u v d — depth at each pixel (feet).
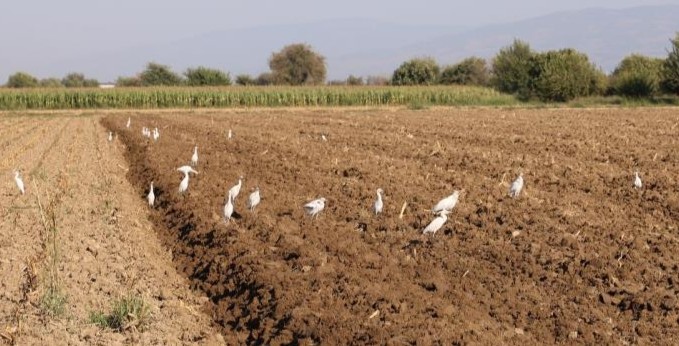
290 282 56.39
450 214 77.20
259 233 71.36
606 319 51.52
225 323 54.13
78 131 180.86
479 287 56.44
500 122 185.57
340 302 52.37
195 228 75.56
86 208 87.30
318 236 69.05
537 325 50.01
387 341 45.60
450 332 47.32
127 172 114.83
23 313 51.93
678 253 65.31
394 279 57.62
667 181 95.81
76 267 63.16
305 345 46.96
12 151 138.41
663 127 166.61
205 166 111.45
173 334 51.72
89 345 48.03
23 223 78.23
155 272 65.21
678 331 49.80
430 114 226.99
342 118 209.46
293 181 98.43
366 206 81.92
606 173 102.58
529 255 63.52
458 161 114.73
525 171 104.32
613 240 69.05
